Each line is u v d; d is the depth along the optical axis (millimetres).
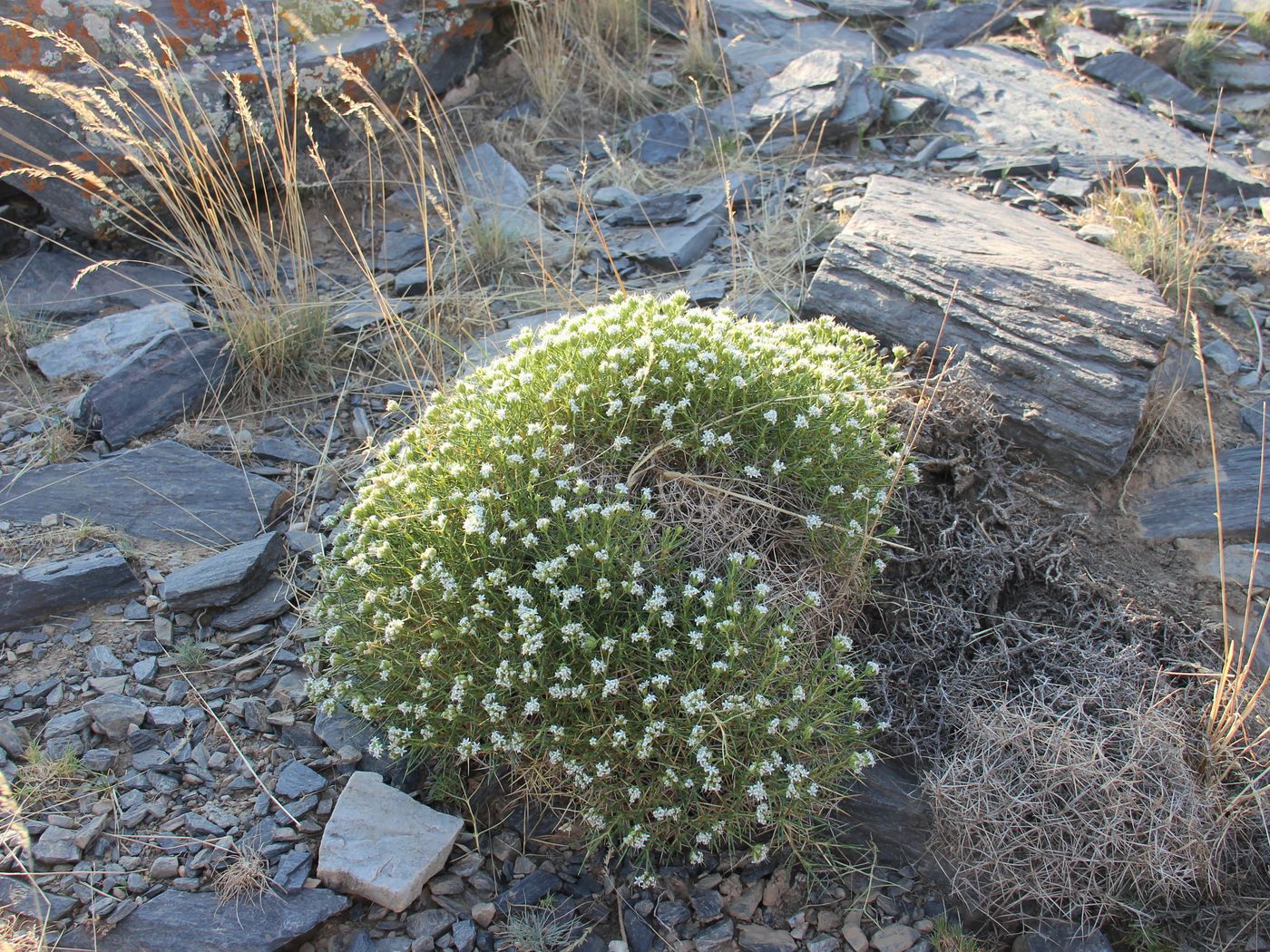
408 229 1511
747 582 814
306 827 775
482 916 752
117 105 1294
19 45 1233
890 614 917
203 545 991
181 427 1139
